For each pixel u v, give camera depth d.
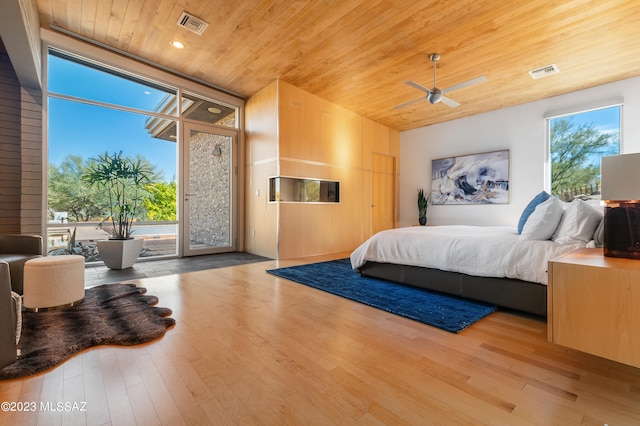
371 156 6.14
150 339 1.75
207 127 4.91
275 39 3.38
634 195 1.39
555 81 4.20
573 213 2.14
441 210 6.11
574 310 1.33
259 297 2.64
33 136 3.46
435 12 2.84
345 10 2.87
